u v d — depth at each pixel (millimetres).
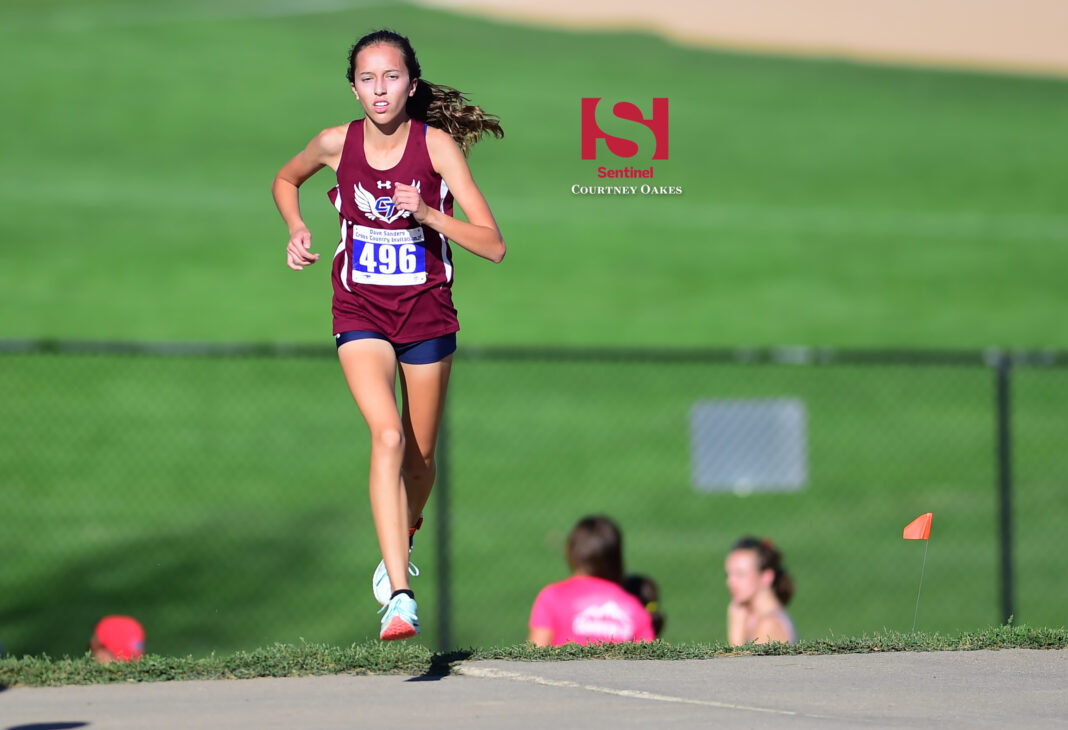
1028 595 56125
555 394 85938
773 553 25781
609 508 68312
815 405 84375
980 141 160250
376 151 15711
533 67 181500
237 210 120875
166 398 82188
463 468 73562
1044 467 74562
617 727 13797
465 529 64875
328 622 52812
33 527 63062
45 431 75938
